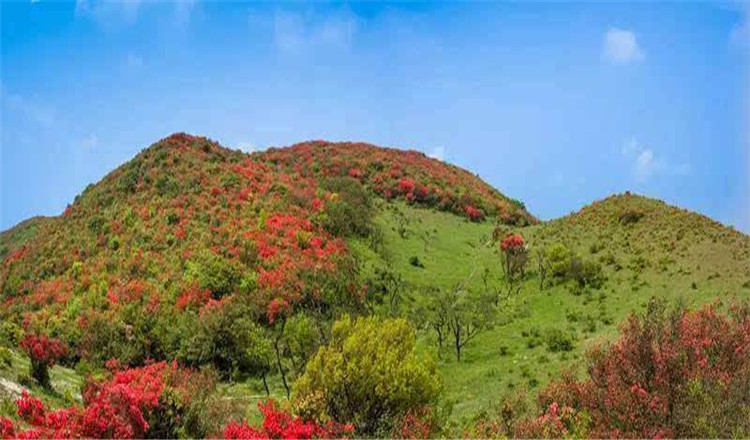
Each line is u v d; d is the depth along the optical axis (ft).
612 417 66.39
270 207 226.38
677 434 60.85
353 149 342.03
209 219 217.15
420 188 290.35
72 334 160.45
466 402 112.06
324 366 82.23
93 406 67.05
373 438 73.92
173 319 162.61
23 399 73.15
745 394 64.64
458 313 163.02
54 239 231.30
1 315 187.32
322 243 204.74
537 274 195.52
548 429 66.49
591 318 153.79
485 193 322.14
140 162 269.03
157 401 74.43
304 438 65.72
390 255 217.36
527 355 136.15
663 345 73.15
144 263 194.29
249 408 109.50
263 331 150.51
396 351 84.94
